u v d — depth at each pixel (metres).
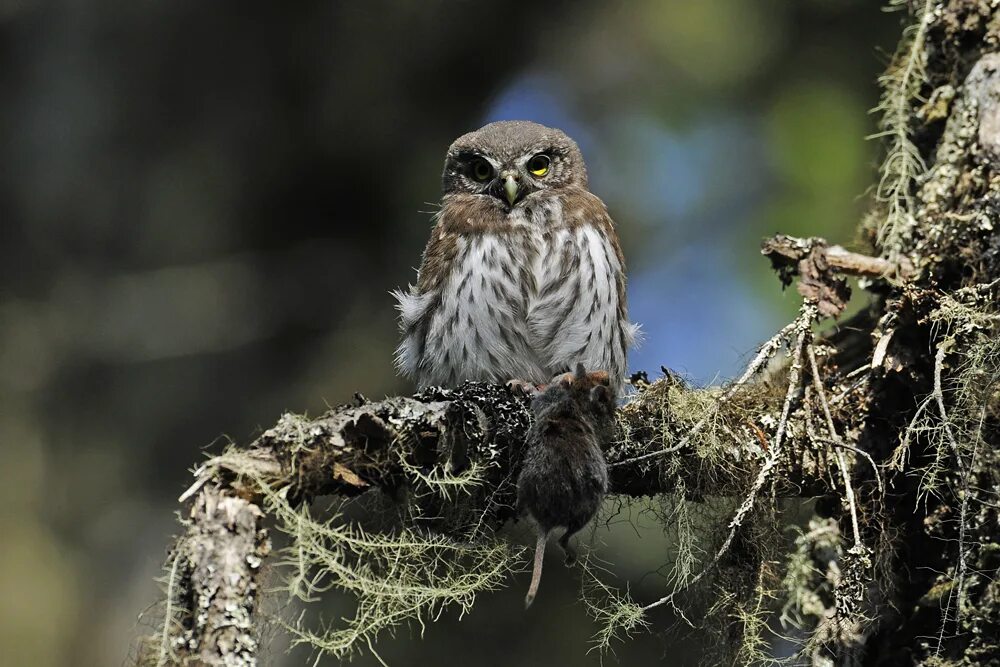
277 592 6.25
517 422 6.85
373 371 14.50
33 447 14.48
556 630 12.13
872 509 6.84
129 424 14.67
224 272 14.99
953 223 7.03
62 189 14.99
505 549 6.92
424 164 15.28
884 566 6.76
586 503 6.54
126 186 15.09
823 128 13.62
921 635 6.70
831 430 6.70
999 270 6.84
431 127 15.33
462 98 15.41
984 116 7.23
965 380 6.48
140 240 15.05
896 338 6.98
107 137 15.09
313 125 15.21
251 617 5.91
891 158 7.70
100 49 15.16
